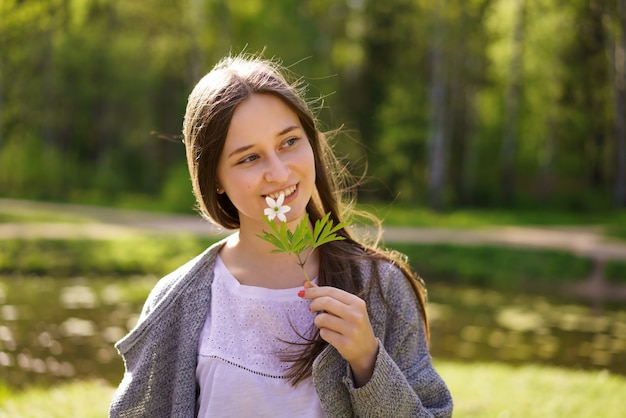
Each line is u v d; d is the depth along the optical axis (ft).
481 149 112.57
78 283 42.86
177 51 96.32
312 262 5.83
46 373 23.61
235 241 5.96
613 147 101.14
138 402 5.63
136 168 118.42
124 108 115.85
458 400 17.80
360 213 6.49
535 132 103.04
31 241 50.52
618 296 44.11
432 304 40.40
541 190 108.88
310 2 101.19
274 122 5.32
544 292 45.14
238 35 87.86
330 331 5.10
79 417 15.84
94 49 99.66
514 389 19.19
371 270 5.73
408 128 97.09
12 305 36.01
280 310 5.53
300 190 5.44
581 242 58.34
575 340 31.60
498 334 32.50
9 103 97.91
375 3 104.22
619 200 84.89
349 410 5.37
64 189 100.73
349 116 105.60
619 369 26.40
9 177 97.40
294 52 91.86
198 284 5.79
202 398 5.51
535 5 87.35
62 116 108.47
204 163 5.48
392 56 105.91
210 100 5.42
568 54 89.86
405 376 5.63
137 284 43.29
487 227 69.97
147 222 66.03
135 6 93.86
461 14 84.43
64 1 87.92
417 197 93.56
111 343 28.58
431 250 53.57
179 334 5.67
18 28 70.59
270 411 5.34
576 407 17.15
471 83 101.24
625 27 79.25
